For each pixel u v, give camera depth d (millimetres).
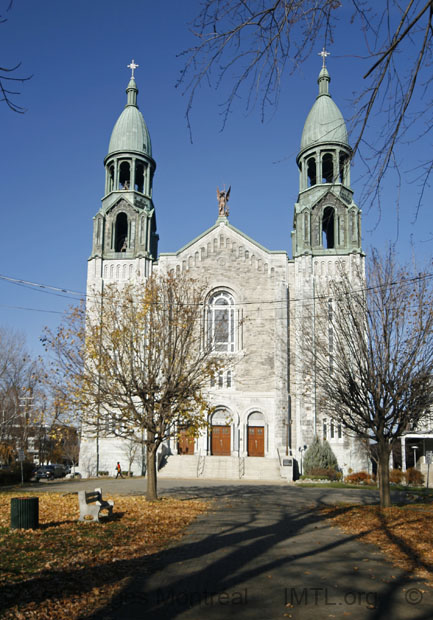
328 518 20000
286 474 42281
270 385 47875
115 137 55031
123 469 46812
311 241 50312
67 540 14422
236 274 50094
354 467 44938
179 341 27422
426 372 23203
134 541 14711
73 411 26516
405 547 14117
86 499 18312
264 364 48281
